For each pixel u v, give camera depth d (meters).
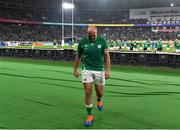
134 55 21.02
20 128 6.20
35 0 69.94
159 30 68.06
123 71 16.92
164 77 14.15
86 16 76.06
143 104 8.34
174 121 6.71
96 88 6.99
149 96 9.43
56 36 63.59
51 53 26.12
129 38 64.62
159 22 70.06
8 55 30.19
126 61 21.28
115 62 21.77
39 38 59.91
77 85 11.62
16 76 14.29
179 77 14.20
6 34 57.53
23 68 18.39
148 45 34.78
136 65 20.77
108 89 10.66
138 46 36.94
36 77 13.93
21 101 8.73
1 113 7.38
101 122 6.66
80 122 6.66
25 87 11.12
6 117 7.02
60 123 6.58
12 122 6.62
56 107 8.02
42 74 15.16
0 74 15.03
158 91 10.25
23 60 25.67
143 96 9.43
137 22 72.19
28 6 69.56
